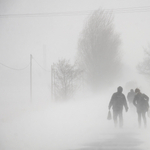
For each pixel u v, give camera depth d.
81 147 13.81
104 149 13.25
